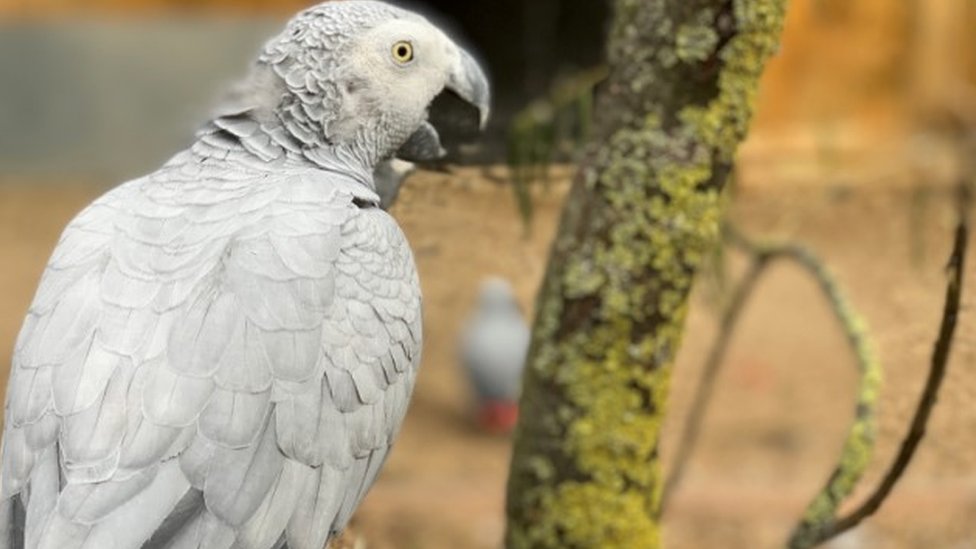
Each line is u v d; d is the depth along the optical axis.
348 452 3.17
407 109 3.64
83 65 13.70
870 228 9.70
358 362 3.15
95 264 3.09
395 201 4.12
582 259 3.47
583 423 3.55
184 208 3.21
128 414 2.86
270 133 3.49
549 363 3.55
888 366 5.41
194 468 2.86
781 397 9.41
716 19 3.26
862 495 5.40
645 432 3.58
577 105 4.86
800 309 10.77
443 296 5.57
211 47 13.56
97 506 2.77
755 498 7.87
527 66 15.56
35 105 13.77
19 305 11.09
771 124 12.20
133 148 13.84
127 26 13.61
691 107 3.33
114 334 2.95
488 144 4.88
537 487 3.63
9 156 13.84
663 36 3.30
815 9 12.33
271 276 3.06
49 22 13.63
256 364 2.96
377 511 7.66
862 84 12.50
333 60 3.51
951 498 7.11
